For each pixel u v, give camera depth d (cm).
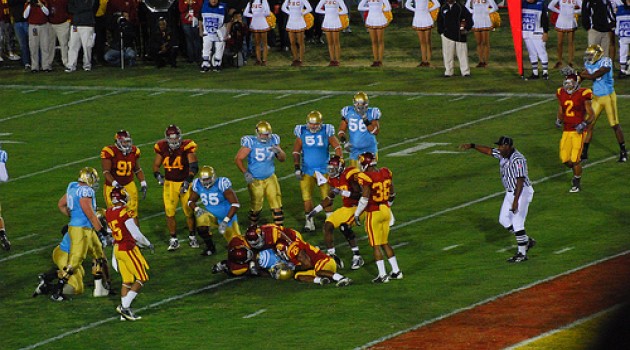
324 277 4525
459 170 6166
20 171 6544
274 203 5128
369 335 3906
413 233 5172
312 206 5284
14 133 7456
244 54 9281
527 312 4025
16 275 4822
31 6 9088
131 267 4212
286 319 4131
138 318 4238
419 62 9200
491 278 4456
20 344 4019
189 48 9331
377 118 5409
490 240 5006
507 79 8381
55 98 8338
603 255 4647
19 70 9338
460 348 3722
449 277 4512
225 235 4869
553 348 3659
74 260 4469
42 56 9200
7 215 5716
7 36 9725
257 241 4600
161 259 4978
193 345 3916
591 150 6419
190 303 4394
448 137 6881
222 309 4297
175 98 8194
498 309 4084
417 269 4659
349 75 8731
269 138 5094
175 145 5000
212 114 7719
